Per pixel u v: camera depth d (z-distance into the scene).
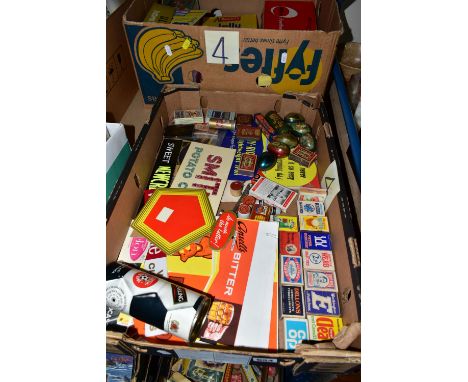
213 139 1.21
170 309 0.71
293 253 0.91
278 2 1.36
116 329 0.75
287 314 0.80
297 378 0.98
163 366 0.97
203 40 1.04
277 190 1.05
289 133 1.17
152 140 1.11
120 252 0.91
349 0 1.47
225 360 0.70
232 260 0.90
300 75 1.11
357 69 1.30
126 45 1.25
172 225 0.95
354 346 0.67
